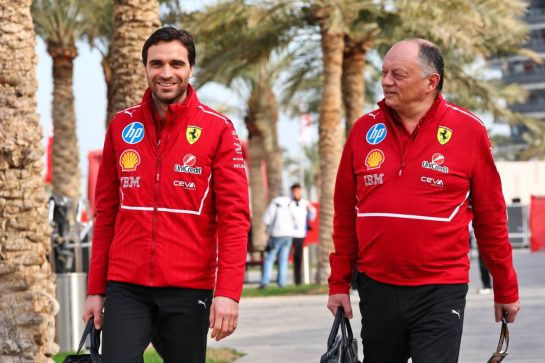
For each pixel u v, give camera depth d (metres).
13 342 9.78
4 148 9.86
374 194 6.41
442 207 6.33
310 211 27.92
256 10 28.42
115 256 6.39
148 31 14.88
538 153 95.00
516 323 16.30
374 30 29.56
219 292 6.31
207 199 6.41
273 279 32.38
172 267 6.30
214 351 13.57
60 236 13.42
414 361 6.36
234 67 32.38
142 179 6.34
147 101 6.43
